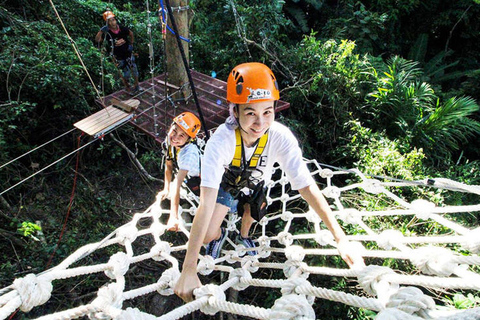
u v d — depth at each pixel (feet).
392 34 35.27
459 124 24.70
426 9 37.40
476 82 30.12
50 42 20.74
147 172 20.94
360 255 5.17
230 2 22.34
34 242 17.04
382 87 24.29
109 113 14.37
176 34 9.53
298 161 5.80
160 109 16.26
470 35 37.86
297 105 23.16
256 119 5.34
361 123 23.85
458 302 14.46
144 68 25.43
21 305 4.75
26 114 19.13
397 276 4.48
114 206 19.71
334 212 9.71
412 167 19.75
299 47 24.52
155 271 18.08
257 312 4.48
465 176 21.77
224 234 9.52
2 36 20.22
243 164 6.00
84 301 16.53
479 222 18.93
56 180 20.01
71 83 19.54
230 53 24.91
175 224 9.18
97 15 24.93
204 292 5.00
